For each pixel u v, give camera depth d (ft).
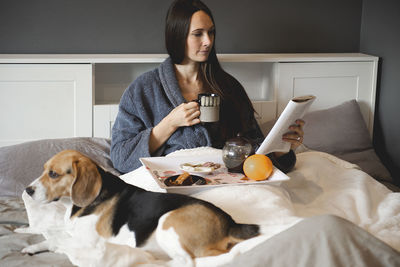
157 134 6.40
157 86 6.81
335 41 9.64
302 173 6.11
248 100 7.23
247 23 9.18
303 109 5.19
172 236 3.69
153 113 6.82
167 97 6.83
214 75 7.01
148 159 5.55
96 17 8.59
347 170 6.43
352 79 8.84
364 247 3.62
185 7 6.48
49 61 7.62
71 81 7.77
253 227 3.89
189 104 6.23
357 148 8.25
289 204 4.93
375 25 9.16
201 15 6.47
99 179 3.99
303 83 8.65
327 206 5.44
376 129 9.32
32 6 8.34
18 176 6.23
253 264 3.58
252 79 9.40
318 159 6.51
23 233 4.73
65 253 4.03
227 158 5.32
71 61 7.69
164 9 8.79
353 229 3.68
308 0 9.36
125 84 8.92
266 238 3.79
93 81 7.89
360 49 9.70
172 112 6.36
